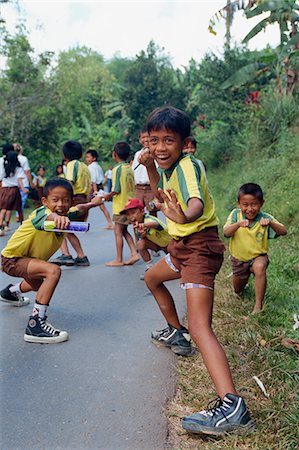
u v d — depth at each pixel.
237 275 4.74
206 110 21.56
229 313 4.44
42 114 20.19
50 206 4.17
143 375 3.48
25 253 4.26
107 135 35.12
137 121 33.09
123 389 3.28
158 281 3.79
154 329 4.37
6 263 4.32
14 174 9.91
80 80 36.47
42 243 4.25
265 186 9.58
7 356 3.82
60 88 22.72
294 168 9.64
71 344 4.04
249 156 14.25
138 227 5.16
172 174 3.15
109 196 4.64
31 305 5.11
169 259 3.67
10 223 11.83
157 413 2.99
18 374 3.51
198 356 3.81
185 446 2.68
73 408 3.04
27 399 3.16
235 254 4.66
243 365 3.39
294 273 5.46
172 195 2.77
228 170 16.56
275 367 3.24
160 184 3.44
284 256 5.86
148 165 3.46
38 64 20.30
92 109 39.66
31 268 4.17
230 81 13.27
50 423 2.89
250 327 3.95
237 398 2.73
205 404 3.04
